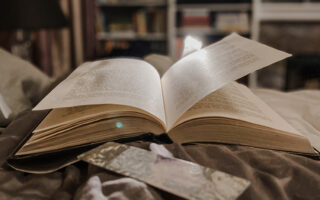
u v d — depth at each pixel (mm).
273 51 342
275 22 1757
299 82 1730
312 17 1700
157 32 1705
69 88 335
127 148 298
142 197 248
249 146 337
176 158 293
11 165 294
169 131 332
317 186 284
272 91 646
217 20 1649
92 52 1658
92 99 311
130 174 264
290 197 282
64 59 1614
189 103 322
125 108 325
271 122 343
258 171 299
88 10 1611
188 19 1645
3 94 478
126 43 1816
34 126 351
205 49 418
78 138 312
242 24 1632
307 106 538
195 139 338
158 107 335
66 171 300
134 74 378
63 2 1575
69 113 325
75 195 259
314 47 1747
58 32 1590
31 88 541
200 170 263
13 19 939
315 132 413
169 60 603
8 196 283
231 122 337
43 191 288
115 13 1820
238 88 435
